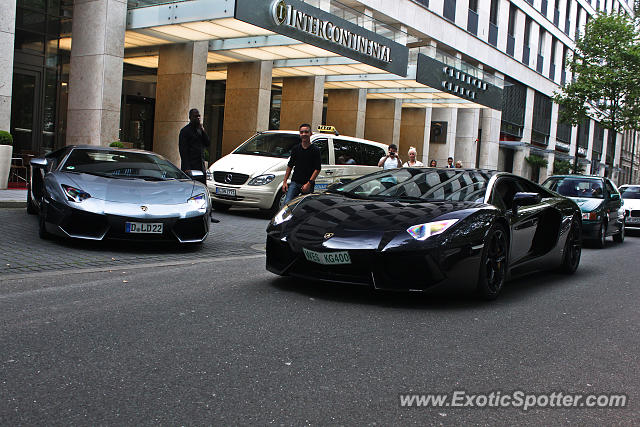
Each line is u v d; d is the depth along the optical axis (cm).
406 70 1831
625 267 840
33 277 490
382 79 1905
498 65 3127
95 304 416
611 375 337
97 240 629
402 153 2594
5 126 1204
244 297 464
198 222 669
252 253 697
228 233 865
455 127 2734
